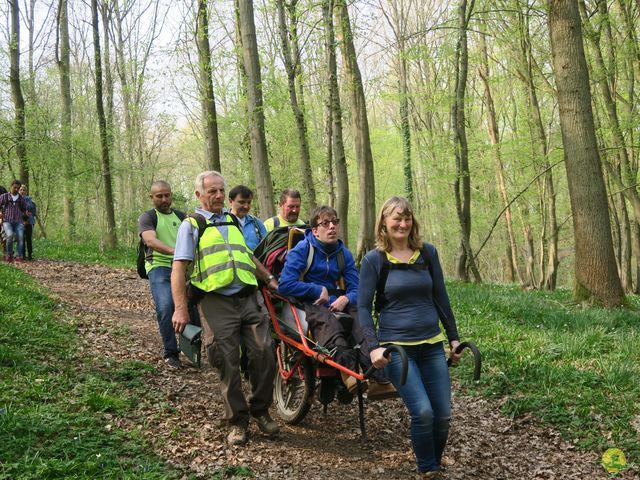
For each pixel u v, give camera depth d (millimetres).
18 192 15297
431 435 4215
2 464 3773
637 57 16516
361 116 17328
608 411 5840
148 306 10898
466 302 11055
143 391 5695
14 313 8000
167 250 6770
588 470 4965
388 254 4316
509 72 20406
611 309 11047
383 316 4336
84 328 8102
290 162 25312
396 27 24547
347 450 4996
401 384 3840
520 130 22016
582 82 11641
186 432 4875
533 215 26859
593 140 11648
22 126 20672
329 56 13352
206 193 5062
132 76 27031
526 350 7848
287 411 5582
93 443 4238
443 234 37656
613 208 21281
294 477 4320
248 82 12398
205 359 7359
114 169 22641
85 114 33125
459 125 17125
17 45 20531
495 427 5773
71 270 14836
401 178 43969
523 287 19594
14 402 4844
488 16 18438
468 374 7016
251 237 6645
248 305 5031
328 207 5277
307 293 5121
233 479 4129
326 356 4805
